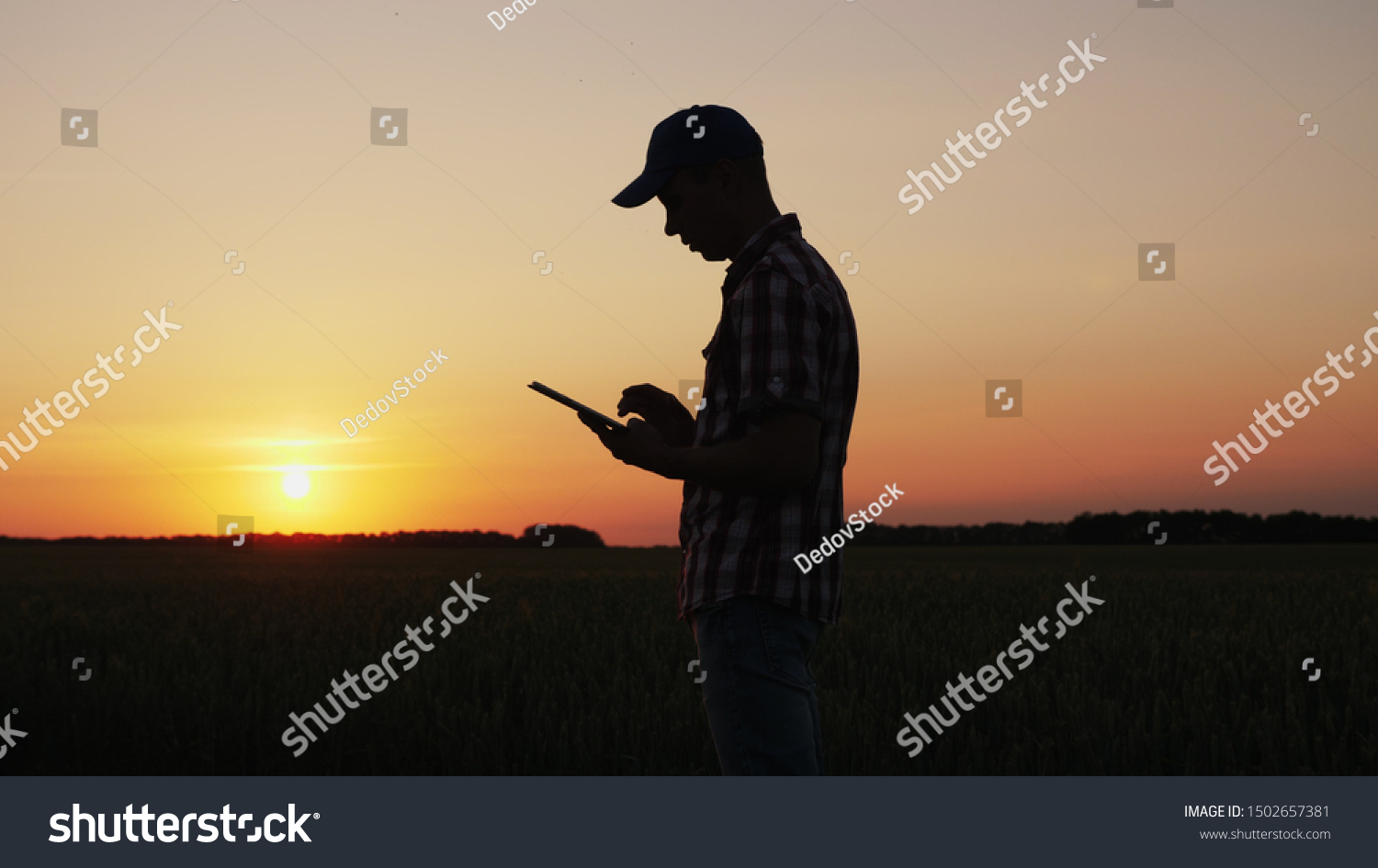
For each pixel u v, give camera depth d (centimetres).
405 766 427
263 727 446
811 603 207
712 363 215
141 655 670
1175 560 2570
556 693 521
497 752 425
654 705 477
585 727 447
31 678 534
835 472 217
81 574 1995
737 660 205
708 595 207
